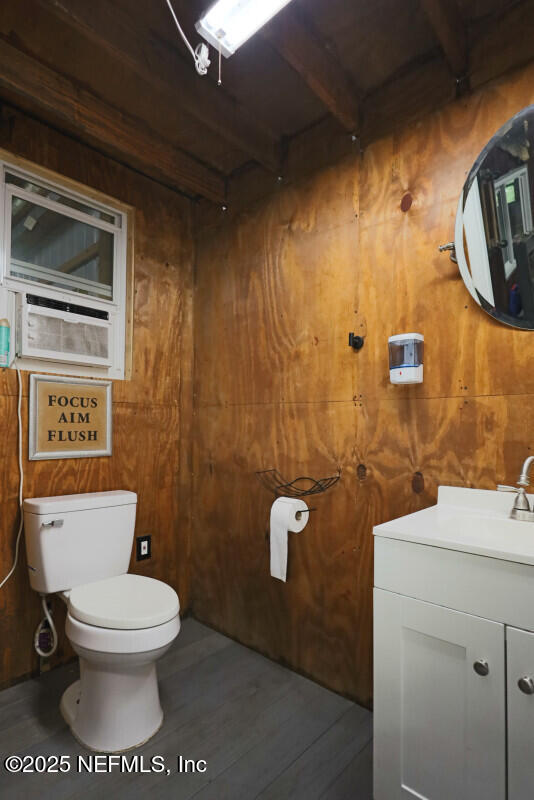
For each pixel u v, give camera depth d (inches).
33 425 74.7
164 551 94.0
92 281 85.8
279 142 83.4
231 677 75.6
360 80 69.5
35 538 68.5
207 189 90.6
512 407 55.9
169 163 83.6
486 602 39.9
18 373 73.4
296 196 81.4
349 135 73.9
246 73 68.6
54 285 80.2
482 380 58.4
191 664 79.6
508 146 56.7
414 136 66.0
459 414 60.2
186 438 98.7
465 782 41.0
